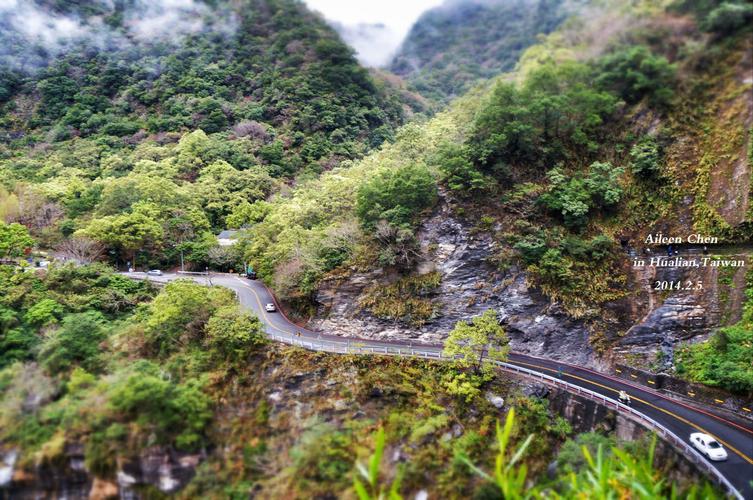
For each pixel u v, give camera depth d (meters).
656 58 45.75
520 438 33.12
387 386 37.31
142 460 32.72
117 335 42.94
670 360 36.94
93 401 34.47
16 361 40.00
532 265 43.59
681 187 42.22
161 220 67.56
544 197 45.31
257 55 113.00
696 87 43.72
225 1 129.88
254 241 63.41
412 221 49.66
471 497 28.47
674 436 28.70
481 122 49.25
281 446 34.78
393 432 33.19
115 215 66.00
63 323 44.03
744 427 30.89
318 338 46.12
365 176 62.25
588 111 47.66
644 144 44.53
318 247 52.47
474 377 36.81
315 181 75.81
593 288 41.97
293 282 50.97
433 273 47.41
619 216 44.31
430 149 59.84
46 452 32.75
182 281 47.47
